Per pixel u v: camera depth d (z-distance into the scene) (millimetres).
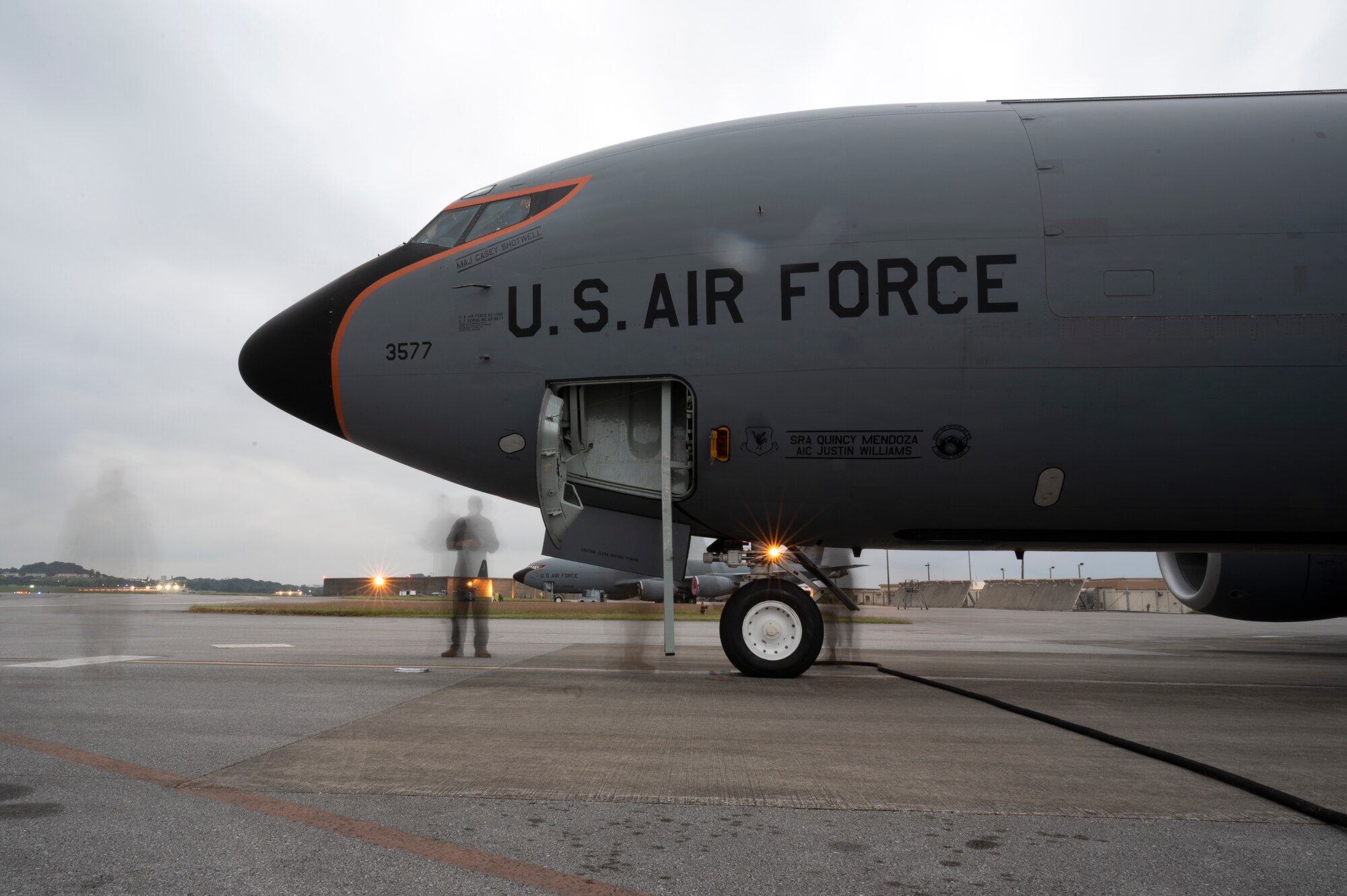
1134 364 7000
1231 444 7020
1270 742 4762
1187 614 53531
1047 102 8234
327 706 5562
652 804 3264
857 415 7328
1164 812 3246
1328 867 2633
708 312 7527
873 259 7312
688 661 9172
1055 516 7574
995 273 7160
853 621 11906
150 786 3434
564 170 8477
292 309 8891
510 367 7949
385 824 2957
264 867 2516
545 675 7535
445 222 8734
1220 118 7660
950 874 2539
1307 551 8000
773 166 7785
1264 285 6961
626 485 8148
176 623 18969
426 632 15094
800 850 2750
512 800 3293
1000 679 8172
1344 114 7609
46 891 2309
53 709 5383
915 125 7898
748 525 8039
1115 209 7195
